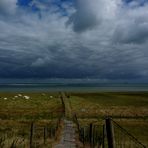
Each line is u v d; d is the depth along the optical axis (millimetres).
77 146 17750
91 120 46250
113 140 7098
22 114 54281
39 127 33438
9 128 34812
